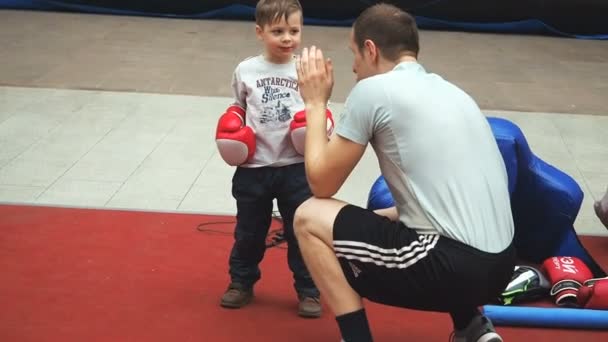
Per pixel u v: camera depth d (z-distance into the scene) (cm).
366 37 331
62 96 791
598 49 1122
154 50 1009
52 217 508
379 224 320
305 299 397
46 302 402
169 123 720
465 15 1202
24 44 1011
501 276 318
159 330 380
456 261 308
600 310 401
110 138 673
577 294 410
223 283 429
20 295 407
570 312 393
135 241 477
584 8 1181
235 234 402
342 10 1202
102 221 504
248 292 407
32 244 468
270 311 402
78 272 435
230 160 386
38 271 434
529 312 393
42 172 589
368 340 329
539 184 446
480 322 335
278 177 390
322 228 326
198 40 1076
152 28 1141
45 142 656
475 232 310
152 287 422
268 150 388
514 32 1209
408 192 317
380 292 325
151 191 560
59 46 1009
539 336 387
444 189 312
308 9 1205
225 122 383
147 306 402
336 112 775
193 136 685
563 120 777
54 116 727
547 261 438
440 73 951
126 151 642
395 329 390
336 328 388
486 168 318
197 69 923
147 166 610
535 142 707
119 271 438
